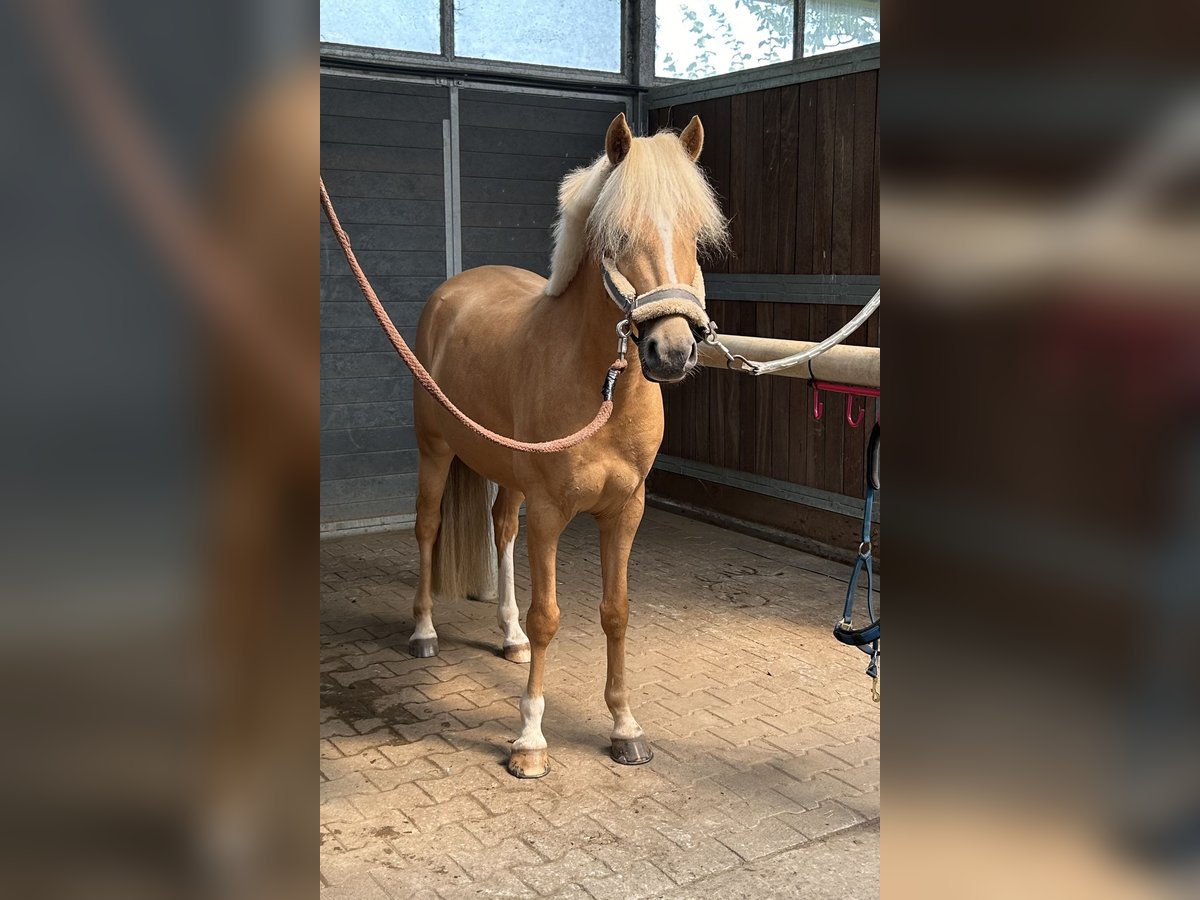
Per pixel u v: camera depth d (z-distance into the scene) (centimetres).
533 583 252
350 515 484
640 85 522
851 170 417
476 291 312
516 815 233
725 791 244
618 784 247
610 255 213
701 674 316
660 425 245
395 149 471
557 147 513
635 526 256
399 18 461
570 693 302
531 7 491
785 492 468
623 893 201
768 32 545
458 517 329
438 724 282
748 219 474
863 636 217
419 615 333
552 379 240
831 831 225
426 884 204
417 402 318
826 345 241
